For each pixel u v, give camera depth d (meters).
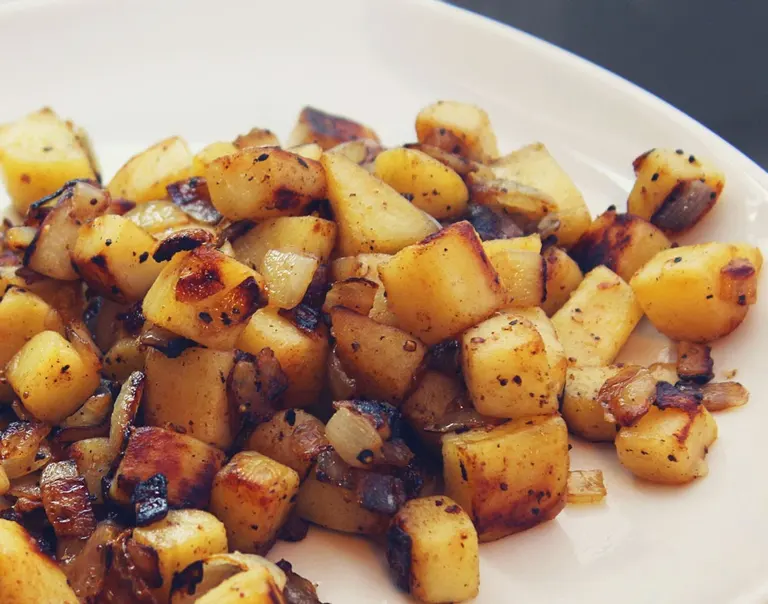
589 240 0.25
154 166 0.26
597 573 0.20
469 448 0.20
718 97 0.35
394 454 0.20
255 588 0.17
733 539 0.20
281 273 0.21
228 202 0.22
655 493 0.21
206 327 0.20
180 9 0.32
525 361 0.20
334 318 0.21
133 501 0.19
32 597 0.18
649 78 0.36
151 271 0.22
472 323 0.21
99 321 0.23
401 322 0.21
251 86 0.32
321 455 0.20
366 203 0.23
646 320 0.24
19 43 0.32
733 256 0.23
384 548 0.20
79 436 0.21
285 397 0.21
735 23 0.37
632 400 0.21
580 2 0.38
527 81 0.30
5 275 0.22
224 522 0.20
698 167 0.25
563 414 0.22
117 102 0.31
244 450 0.21
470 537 0.19
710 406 0.22
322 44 0.32
